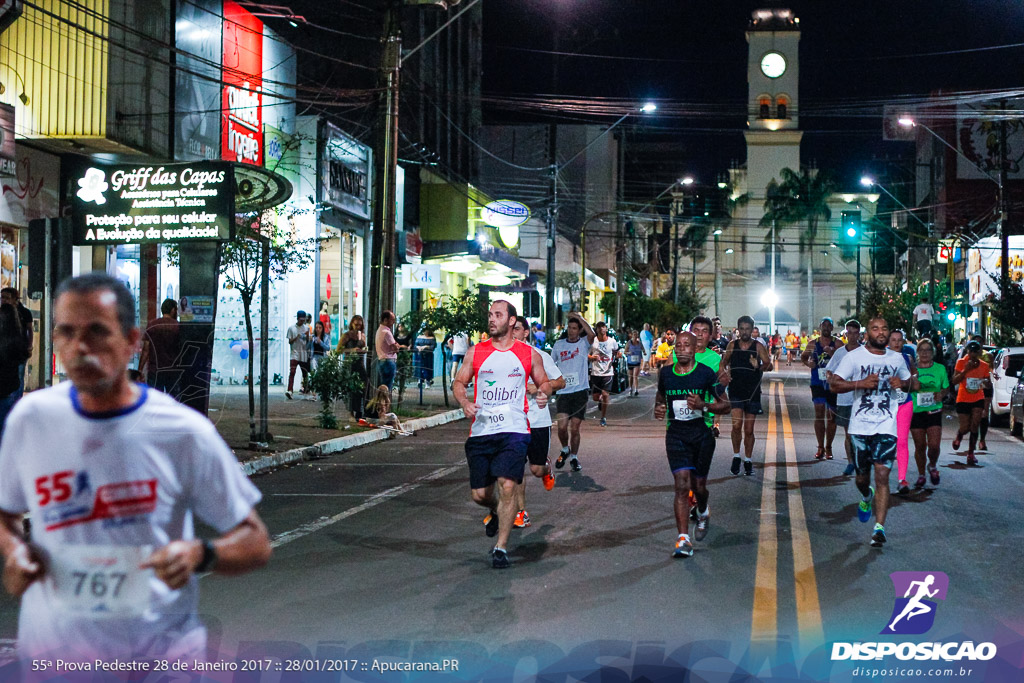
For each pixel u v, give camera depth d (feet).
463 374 26.81
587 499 36.42
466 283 131.23
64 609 8.79
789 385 127.44
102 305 8.56
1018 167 177.17
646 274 228.63
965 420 49.83
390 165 63.98
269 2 94.22
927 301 152.56
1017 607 22.02
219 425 56.39
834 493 38.55
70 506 8.71
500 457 25.93
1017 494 38.96
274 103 81.20
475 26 155.22
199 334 44.80
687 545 26.71
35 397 8.85
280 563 25.89
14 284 58.70
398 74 64.39
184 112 67.10
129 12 61.00
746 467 43.80
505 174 173.78
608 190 210.18
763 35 310.65
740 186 322.34
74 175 45.98
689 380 27.45
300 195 85.15
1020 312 103.45
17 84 57.77
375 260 64.08
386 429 59.26
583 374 43.39
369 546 28.12
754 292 311.68
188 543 8.61
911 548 28.27
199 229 44.47
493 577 24.38
